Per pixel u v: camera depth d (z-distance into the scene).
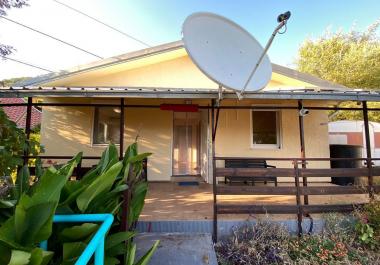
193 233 3.57
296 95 4.14
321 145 7.20
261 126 7.18
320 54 17.30
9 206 1.54
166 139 7.14
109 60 6.46
